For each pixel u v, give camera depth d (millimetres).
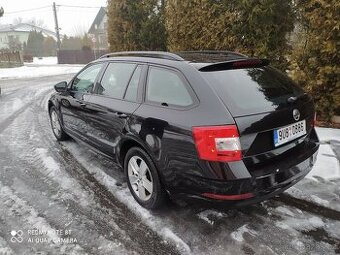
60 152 5730
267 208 3785
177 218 3631
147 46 10906
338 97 6297
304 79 6566
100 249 3193
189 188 3170
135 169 3875
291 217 3607
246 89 3229
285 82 3693
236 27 7227
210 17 7668
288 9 6895
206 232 3387
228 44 7484
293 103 3375
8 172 4965
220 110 2957
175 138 3168
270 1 6652
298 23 7023
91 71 4980
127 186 4406
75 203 4016
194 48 8234
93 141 4750
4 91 14227
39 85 16531
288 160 3266
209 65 3303
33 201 4086
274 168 3111
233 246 3172
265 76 3570
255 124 2973
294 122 3348
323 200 3918
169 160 3266
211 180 2967
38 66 33188
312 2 6109
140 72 3914
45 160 5371
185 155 3104
